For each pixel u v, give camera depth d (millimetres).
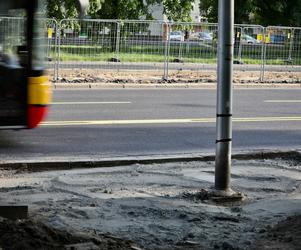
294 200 11891
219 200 11656
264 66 39844
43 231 8742
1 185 12492
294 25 66750
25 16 12227
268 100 28344
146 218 10297
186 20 61188
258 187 12930
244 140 18000
